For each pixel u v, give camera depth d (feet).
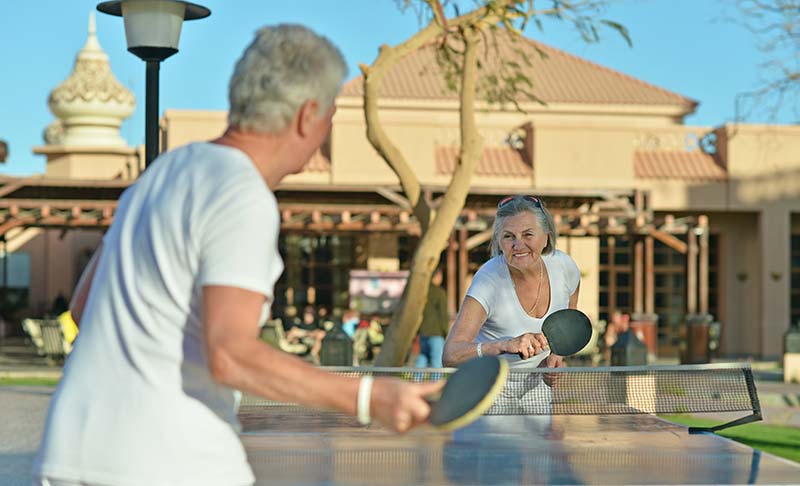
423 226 31.76
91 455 6.02
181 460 5.99
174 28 24.34
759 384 58.03
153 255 6.07
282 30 6.34
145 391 6.05
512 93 36.50
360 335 65.05
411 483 7.76
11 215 65.87
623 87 96.27
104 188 80.12
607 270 86.43
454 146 81.10
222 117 77.15
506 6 32.22
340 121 77.41
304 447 9.55
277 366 5.71
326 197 77.97
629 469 8.40
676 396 11.73
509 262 13.23
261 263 5.90
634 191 71.10
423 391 5.78
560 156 80.02
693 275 71.82
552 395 12.17
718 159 84.58
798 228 86.99
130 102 89.20
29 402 43.11
